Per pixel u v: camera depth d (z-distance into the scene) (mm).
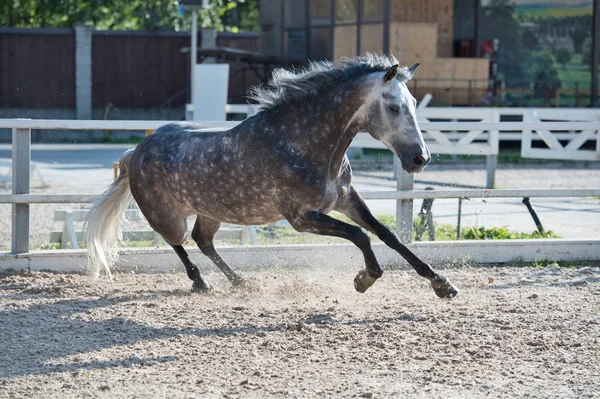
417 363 7270
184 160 9469
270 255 11781
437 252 12062
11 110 39000
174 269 11648
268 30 38219
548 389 6613
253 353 7570
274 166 8711
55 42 39125
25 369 7180
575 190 12266
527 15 36062
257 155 8828
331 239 13727
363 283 8969
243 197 9031
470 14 36094
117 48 39844
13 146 11195
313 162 8648
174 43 40406
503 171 25344
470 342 7863
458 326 8430
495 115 26203
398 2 35031
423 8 35375
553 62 36156
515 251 12234
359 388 6605
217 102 22453
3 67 38750
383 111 8312
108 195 10352
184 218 10086
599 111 24500
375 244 11867
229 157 9047
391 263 11922
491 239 13031
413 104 8391
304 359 7395
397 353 7551
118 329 8398
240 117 32594
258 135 8867
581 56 36031
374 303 9516
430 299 9734
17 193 11250
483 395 6461
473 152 22000
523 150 22266
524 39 36156
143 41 40062
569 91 33188
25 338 8102
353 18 33625
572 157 21312
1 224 15961
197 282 10148
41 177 20703
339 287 10477
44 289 10133
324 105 8602
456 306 9320
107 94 39969
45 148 32312
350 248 11844
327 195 8703
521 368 7137
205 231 10320
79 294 9992
